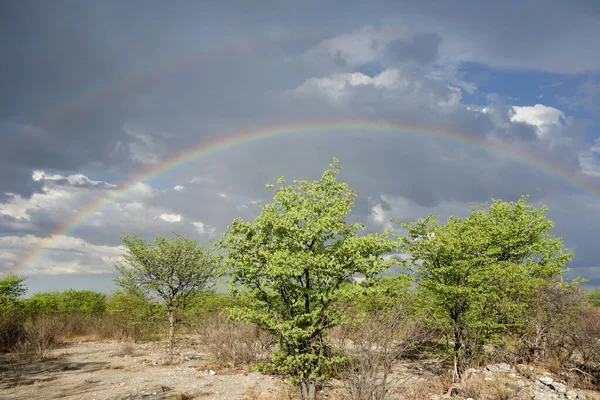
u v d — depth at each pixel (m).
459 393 14.02
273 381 17.58
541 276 19.97
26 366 21.84
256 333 21.58
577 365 18.16
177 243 27.83
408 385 15.18
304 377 12.85
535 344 17.62
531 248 20.66
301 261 12.12
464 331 15.78
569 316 17.72
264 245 13.47
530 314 17.91
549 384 15.08
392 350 11.66
